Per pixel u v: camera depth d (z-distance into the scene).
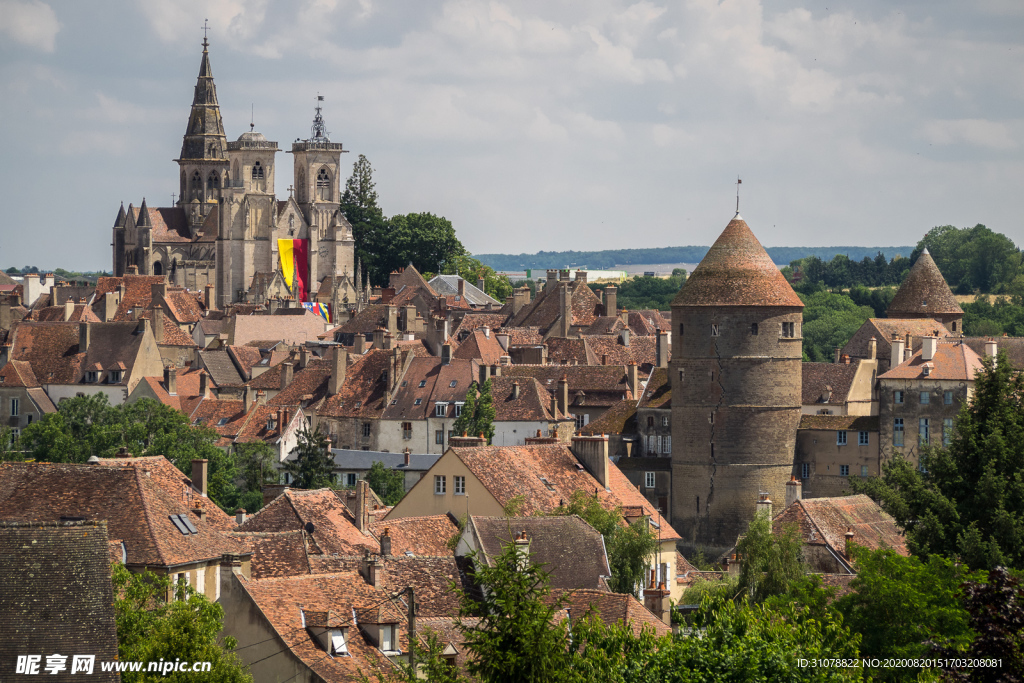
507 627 76.94
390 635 102.31
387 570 111.94
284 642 98.12
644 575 133.00
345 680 96.75
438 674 79.06
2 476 110.75
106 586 75.38
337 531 129.12
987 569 139.88
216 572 107.38
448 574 113.38
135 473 110.06
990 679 70.56
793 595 121.88
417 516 143.25
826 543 147.88
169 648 84.50
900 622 113.00
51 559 74.81
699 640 87.69
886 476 179.38
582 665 80.38
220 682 84.50
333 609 102.44
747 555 137.00
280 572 110.44
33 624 73.69
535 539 126.56
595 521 136.25
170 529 106.81
